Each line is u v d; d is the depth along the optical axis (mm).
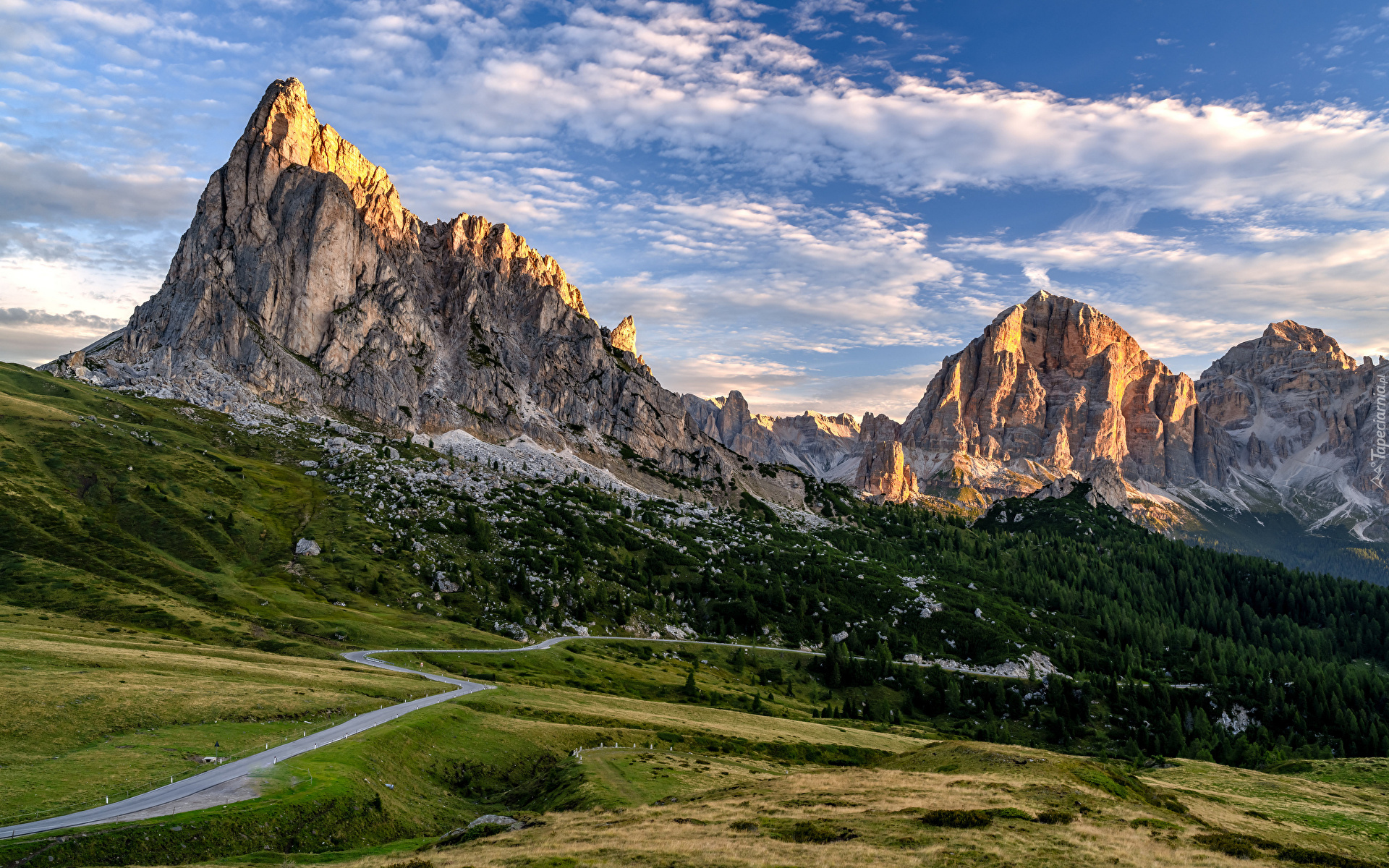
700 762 98562
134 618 159500
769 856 48094
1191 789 99562
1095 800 63969
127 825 59250
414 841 67812
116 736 81375
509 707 122312
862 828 54469
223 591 192250
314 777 73562
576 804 76625
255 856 60094
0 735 75062
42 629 137250
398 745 90875
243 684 108188
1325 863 51094
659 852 49625
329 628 176500
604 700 142125
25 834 56438
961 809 57812
